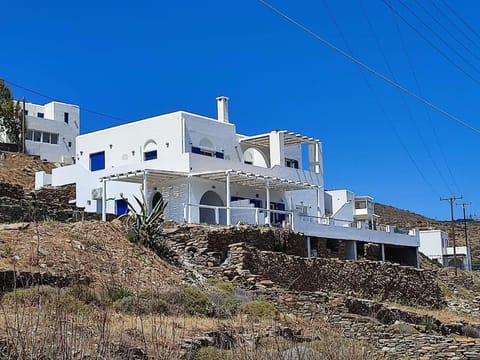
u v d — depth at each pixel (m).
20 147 64.31
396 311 28.16
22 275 18.05
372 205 70.94
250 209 36.47
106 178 36.75
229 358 13.69
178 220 38.72
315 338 18.52
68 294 17.25
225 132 45.50
